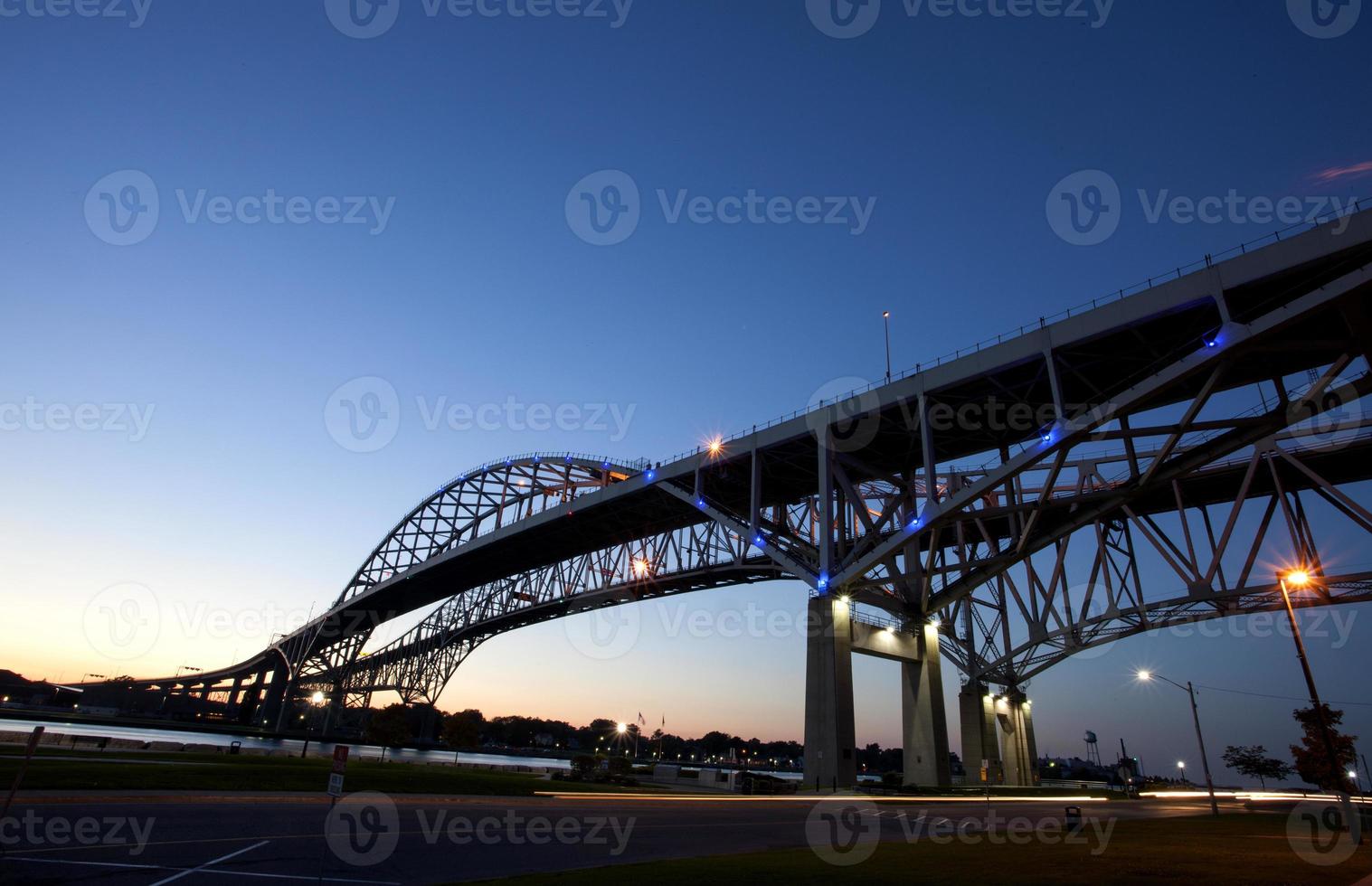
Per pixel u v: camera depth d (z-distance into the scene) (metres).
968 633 79.31
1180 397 45.09
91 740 53.28
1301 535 58.59
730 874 15.07
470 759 123.56
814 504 66.12
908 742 56.00
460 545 110.19
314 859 15.72
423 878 14.41
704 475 64.38
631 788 48.62
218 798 24.16
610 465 90.81
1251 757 107.56
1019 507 47.72
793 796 42.62
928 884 13.90
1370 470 57.50
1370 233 31.12
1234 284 34.62
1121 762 76.94
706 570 75.75
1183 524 58.22
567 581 104.06
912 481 58.03
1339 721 56.84
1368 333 33.41
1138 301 37.75
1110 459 55.31
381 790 31.05
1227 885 14.00
